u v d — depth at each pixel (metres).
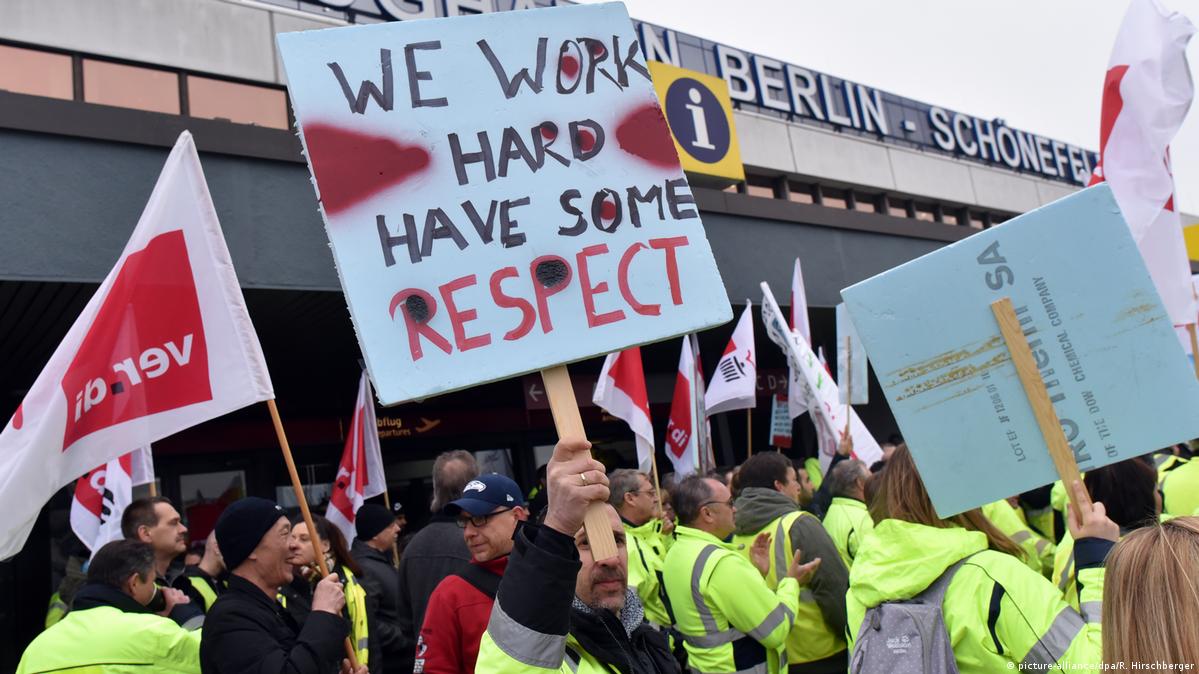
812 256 11.22
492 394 11.96
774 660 3.70
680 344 12.15
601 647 2.31
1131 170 4.75
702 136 10.83
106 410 3.22
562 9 2.52
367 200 2.22
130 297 3.33
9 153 6.34
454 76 2.38
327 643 3.06
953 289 2.61
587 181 2.38
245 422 10.27
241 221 7.17
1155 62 4.74
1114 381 2.48
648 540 4.74
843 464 5.07
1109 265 2.51
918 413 2.61
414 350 2.13
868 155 14.15
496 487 3.08
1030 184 16.72
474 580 3.03
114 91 7.80
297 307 7.98
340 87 2.29
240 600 3.21
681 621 3.77
